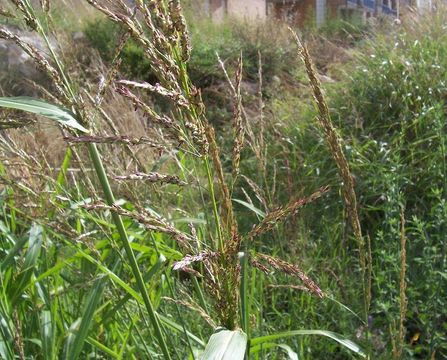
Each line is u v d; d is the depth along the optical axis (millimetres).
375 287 3707
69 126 1734
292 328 2938
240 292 1795
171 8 1347
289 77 10109
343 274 3543
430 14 7535
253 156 5930
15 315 2201
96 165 1699
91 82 7066
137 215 1479
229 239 1500
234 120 1531
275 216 1492
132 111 6352
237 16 13820
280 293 3432
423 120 5426
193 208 3549
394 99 5848
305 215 4668
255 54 10406
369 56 6805
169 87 1366
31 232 2400
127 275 2939
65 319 2662
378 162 5062
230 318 1524
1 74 8359
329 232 4352
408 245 4211
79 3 11117
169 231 1495
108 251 2666
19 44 1689
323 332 1968
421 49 6336
